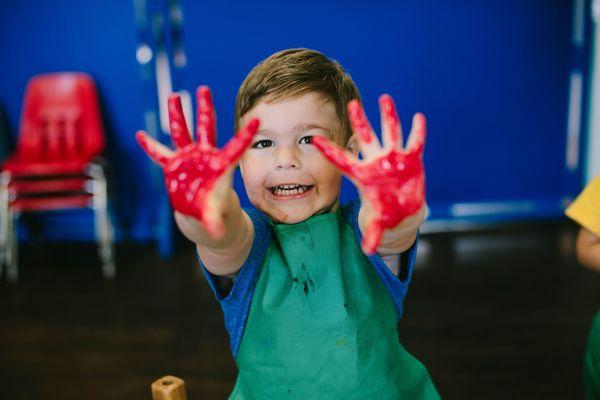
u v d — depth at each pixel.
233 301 0.82
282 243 0.82
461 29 3.55
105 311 2.68
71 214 3.63
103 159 3.32
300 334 0.80
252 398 0.84
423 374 0.91
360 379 0.80
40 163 3.17
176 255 3.36
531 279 2.92
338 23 3.46
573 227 3.69
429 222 3.75
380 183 0.62
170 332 2.47
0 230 3.29
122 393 2.07
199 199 0.62
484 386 2.06
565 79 3.69
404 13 3.49
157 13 3.29
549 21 3.61
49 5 3.38
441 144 3.68
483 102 3.66
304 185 0.80
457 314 2.57
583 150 3.79
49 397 2.05
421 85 3.59
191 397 2.03
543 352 2.26
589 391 1.20
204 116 0.65
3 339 2.45
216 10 3.36
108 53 3.45
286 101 0.77
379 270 0.82
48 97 3.28
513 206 3.80
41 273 3.15
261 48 3.43
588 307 2.61
